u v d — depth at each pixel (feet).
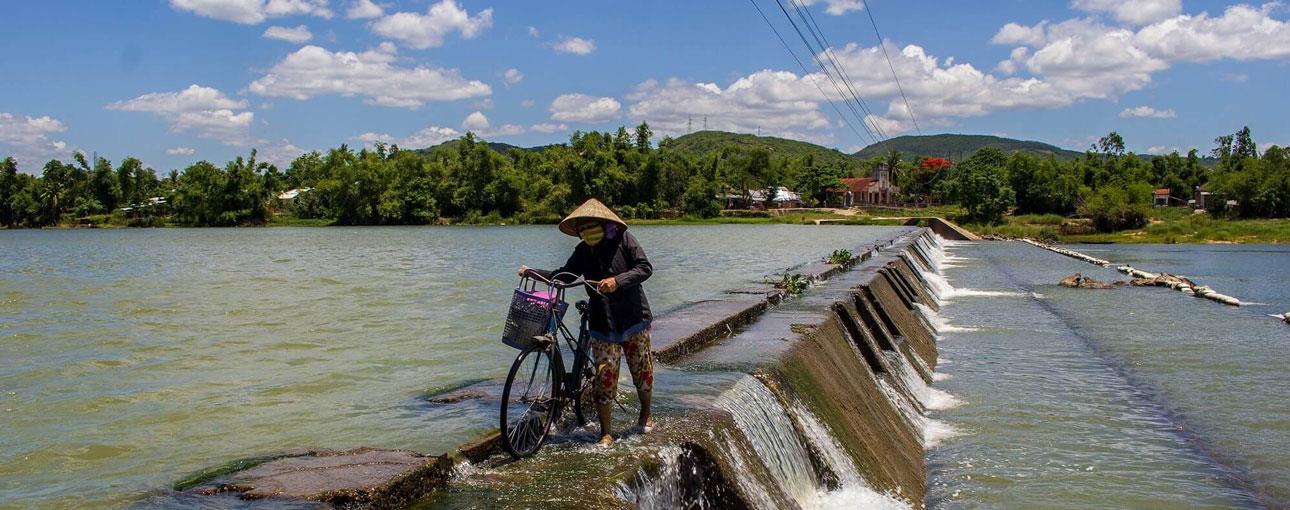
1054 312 93.20
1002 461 40.83
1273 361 64.18
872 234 263.90
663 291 95.61
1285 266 168.35
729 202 485.15
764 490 27.58
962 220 347.36
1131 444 43.47
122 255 171.12
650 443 25.72
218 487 21.91
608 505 21.21
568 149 439.63
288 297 88.69
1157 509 35.01
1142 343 72.54
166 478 27.76
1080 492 36.76
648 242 222.69
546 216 400.47
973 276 140.56
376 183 395.55
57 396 41.14
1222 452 42.24
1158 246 253.85
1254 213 334.85
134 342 58.80
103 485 27.12
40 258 161.89
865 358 53.83
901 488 35.45
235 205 401.70
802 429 34.12
